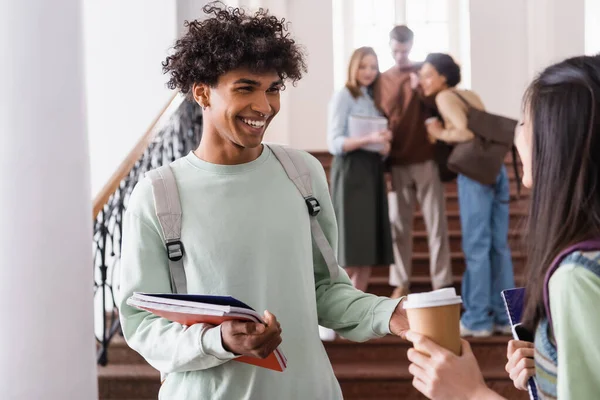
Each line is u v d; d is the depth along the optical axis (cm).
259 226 217
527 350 205
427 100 560
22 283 264
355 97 548
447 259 575
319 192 233
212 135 221
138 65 673
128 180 547
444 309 160
